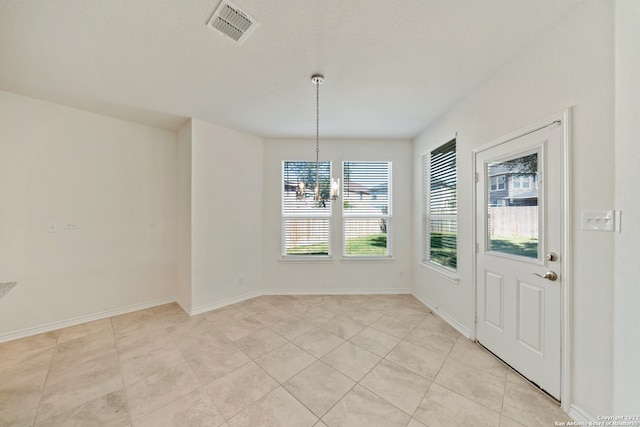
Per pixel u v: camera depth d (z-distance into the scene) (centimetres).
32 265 253
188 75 214
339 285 383
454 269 284
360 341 241
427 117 304
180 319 291
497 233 214
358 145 386
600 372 136
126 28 159
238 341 240
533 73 176
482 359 211
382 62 196
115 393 170
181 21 153
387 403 162
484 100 225
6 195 241
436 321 286
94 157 290
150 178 330
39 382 181
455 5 142
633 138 119
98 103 265
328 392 172
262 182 382
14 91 239
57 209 267
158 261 337
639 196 116
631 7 119
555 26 159
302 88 236
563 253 156
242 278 356
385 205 391
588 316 142
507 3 141
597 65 137
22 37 165
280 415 152
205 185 318
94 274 289
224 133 337
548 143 166
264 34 164
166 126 332
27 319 250
